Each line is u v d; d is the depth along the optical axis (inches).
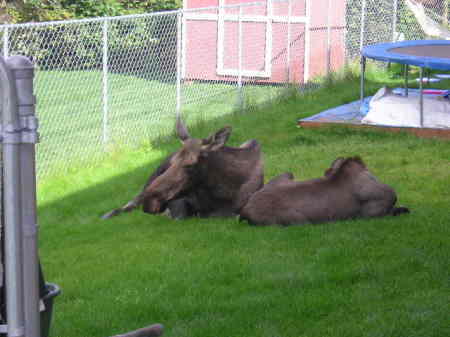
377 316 343.0
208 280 369.7
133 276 374.6
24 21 815.7
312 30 745.6
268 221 412.8
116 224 429.4
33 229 215.6
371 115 569.9
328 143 545.6
